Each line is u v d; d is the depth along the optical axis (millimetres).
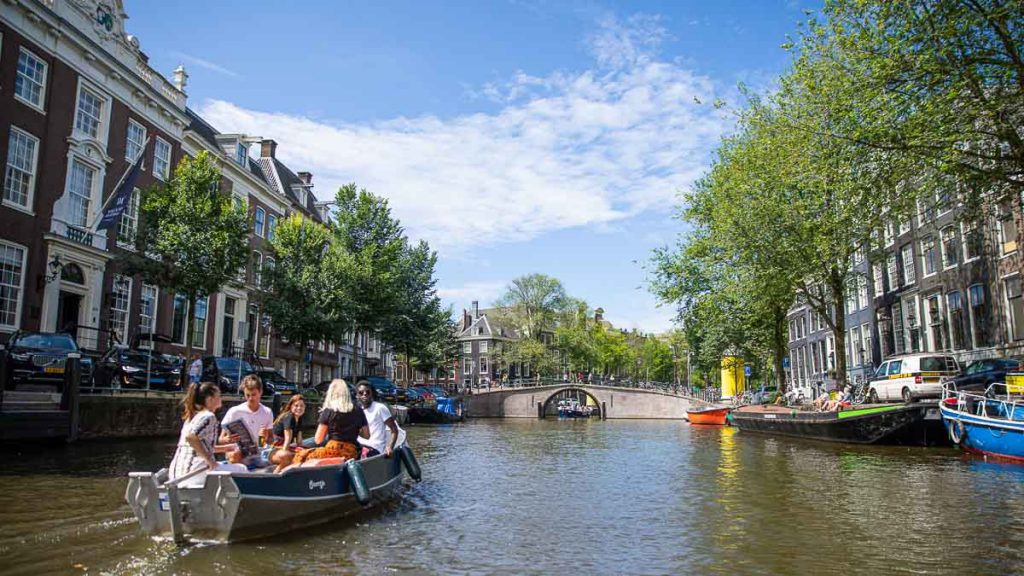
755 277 24891
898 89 13086
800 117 18438
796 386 45031
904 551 7551
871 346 33156
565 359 73438
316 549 7441
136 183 25375
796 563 7129
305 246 30125
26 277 20312
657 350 88500
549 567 6984
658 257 35312
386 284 35031
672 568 6977
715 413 40969
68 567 6453
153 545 7238
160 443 16578
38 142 20781
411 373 71125
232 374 22781
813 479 13281
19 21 19984
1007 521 9031
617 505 10688
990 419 15719
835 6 14305
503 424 43281
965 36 12234
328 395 9555
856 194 18281
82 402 15633
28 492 9836
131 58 25359
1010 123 12773
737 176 25125
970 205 14977
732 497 11375
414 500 11047
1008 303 22406
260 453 9180
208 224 21312
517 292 72625
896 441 19734
